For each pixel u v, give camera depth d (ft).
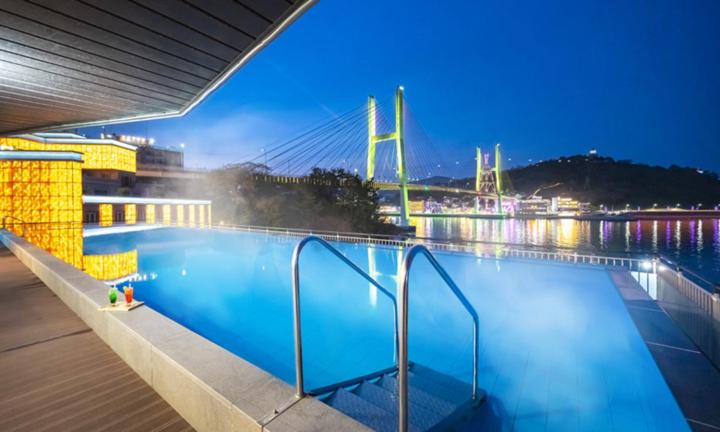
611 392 12.50
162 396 7.99
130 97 17.24
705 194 505.25
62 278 15.98
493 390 12.94
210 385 6.46
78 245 56.13
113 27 10.77
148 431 6.84
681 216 444.55
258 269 37.09
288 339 20.33
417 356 16.97
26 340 11.33
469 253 34.04
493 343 17.40
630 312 17.39
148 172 154.81
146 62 13.23
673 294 16.53
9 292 17.62
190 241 59.67
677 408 10.52
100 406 7.66
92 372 9.17
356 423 5.49
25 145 83.97
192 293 29.81
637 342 14.84
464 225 329.31
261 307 26.04
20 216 58.08
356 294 26.78
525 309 21.26
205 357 7.58
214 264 40.60
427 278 28.73
